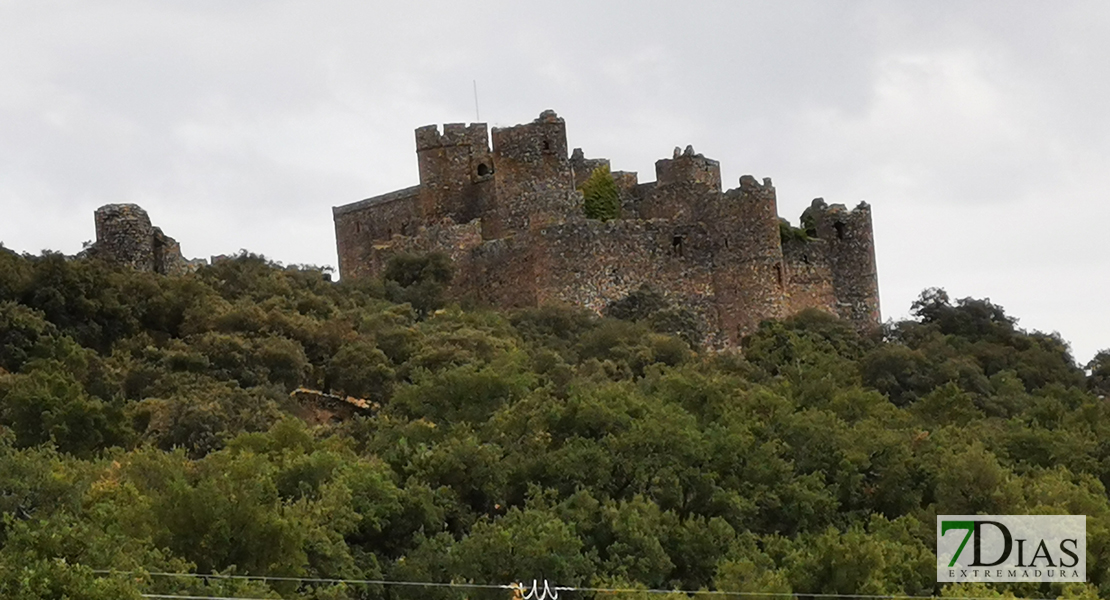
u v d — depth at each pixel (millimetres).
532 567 68875
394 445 82000
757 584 67688
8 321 96688
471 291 118250
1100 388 118250
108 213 114062
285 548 67000
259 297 109125
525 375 92688
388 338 103250
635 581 70000
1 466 69438
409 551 71625
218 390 93188
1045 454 91562
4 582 58281
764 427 86438
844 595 69750
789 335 112812
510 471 78688
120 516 66875
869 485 82812
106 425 85625
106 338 101562
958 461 81750
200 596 61531
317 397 97375
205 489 67250
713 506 77812
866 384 108125
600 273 116250
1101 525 77500
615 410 84125
